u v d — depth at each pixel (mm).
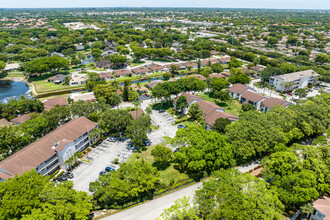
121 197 69688
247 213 57500
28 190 59500
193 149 83188
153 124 124188
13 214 55062
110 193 66375
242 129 91562
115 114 107188
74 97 147125
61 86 178125
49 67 197125
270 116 104375
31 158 78750
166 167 91125
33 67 189250
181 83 145375
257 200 60281
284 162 74438
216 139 85375
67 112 114125
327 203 67750
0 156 90125
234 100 153375
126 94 153250
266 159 79188
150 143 107188
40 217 53188
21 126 96875
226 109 141500
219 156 81000
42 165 81250
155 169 77500
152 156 97562
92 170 88375
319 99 125812
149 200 74750
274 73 184750
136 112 121625
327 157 79188
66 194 61688
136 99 148125
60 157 86812
